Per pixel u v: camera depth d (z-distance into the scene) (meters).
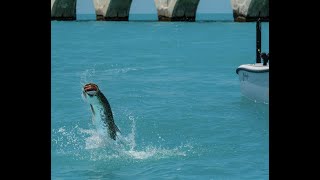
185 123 18.81
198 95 26.19
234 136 16.42
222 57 49.31
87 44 66.56
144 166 12.64
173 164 12.83
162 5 120.50
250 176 11.46
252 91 23.84
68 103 23.42
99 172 12.16
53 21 126.50
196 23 115.69
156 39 74.94
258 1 108.38
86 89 12.78
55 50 57.75
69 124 18.50
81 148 14.42
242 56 50.09
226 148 14.62
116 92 27.34
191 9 119.19
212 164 12.70
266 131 17.17
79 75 35.31
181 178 11.45
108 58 48.47
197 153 14.00
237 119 19.55
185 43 67.62
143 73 36.53
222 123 18.72
